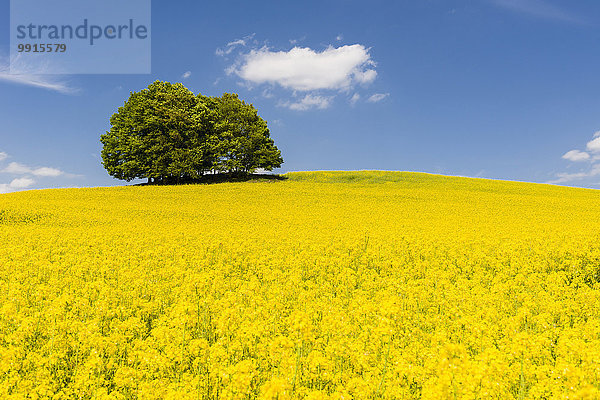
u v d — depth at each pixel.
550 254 15.98
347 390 5.33
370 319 8.35
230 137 71.62
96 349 7.07
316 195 49.03
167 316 9.60
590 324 7.80
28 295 11.55
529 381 5.81
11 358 6.51
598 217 35.03
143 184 68.69
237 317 8.04
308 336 6.09
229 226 28.81
